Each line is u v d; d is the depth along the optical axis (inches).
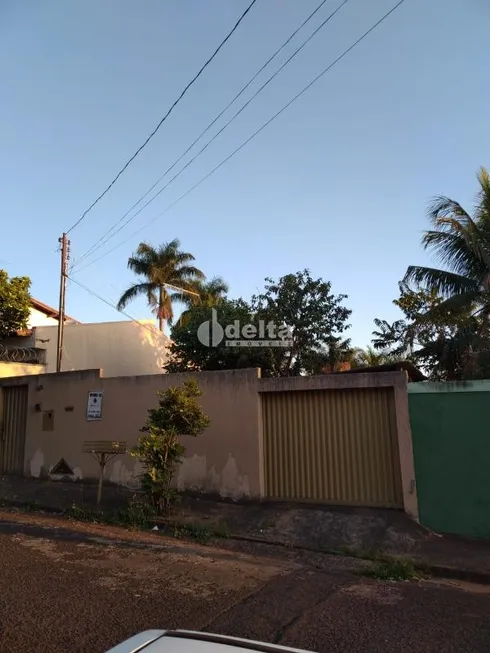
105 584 216.7
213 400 424.2
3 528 321.7
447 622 188.4
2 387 571.8
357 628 180.4
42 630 166.7
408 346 773.9
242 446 406.3
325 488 380.2
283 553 302.4
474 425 329.4
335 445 381.7
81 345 984.9
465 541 308.2
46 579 219.9
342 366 923.4
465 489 325.7
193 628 173.9
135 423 461.1
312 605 203.3
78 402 499.5
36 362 825.5
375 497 363.6
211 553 287.4
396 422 358.6
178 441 402.9
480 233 596.4
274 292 786.2
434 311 633.0
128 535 324.5
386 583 242.1
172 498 378.3
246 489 398.9
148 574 235.8
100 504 406.6
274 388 401.4
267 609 196.5
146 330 1077.1
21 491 465.1
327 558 290.2
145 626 173.2
